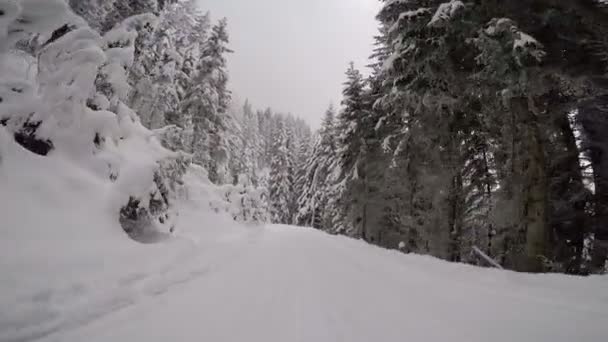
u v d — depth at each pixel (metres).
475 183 13.98
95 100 7.24
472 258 12.25
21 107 5.86
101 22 13.27
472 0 8.06
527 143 8.09
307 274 5.94
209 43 24.64
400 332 3.09
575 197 10.95
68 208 5.41
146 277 4.88
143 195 6.93
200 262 6.61
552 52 8.01
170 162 8.59
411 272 6.55
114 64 7.66
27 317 3.05
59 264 4.20
